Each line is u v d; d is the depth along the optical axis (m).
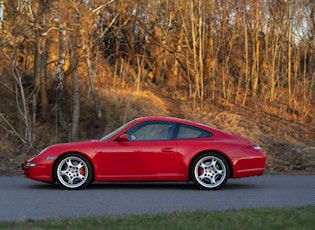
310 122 22.55
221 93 24.83
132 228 6.11
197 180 10.82
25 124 18.55
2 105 20.55
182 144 10.90
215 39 25.59
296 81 25.03
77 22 18.14
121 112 20.97
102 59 24.77
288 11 25.25
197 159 10.83
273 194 10.31
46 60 20.66
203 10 24.48
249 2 25.11
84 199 9.53
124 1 22.05
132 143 10.91
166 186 11.58
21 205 8.84
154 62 26.56
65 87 20.16
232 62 27.02
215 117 21.73
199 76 24.75
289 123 22.06
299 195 10.19
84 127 20.03
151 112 21.39
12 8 18.83
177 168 10.84
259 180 12.93
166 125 11.10
